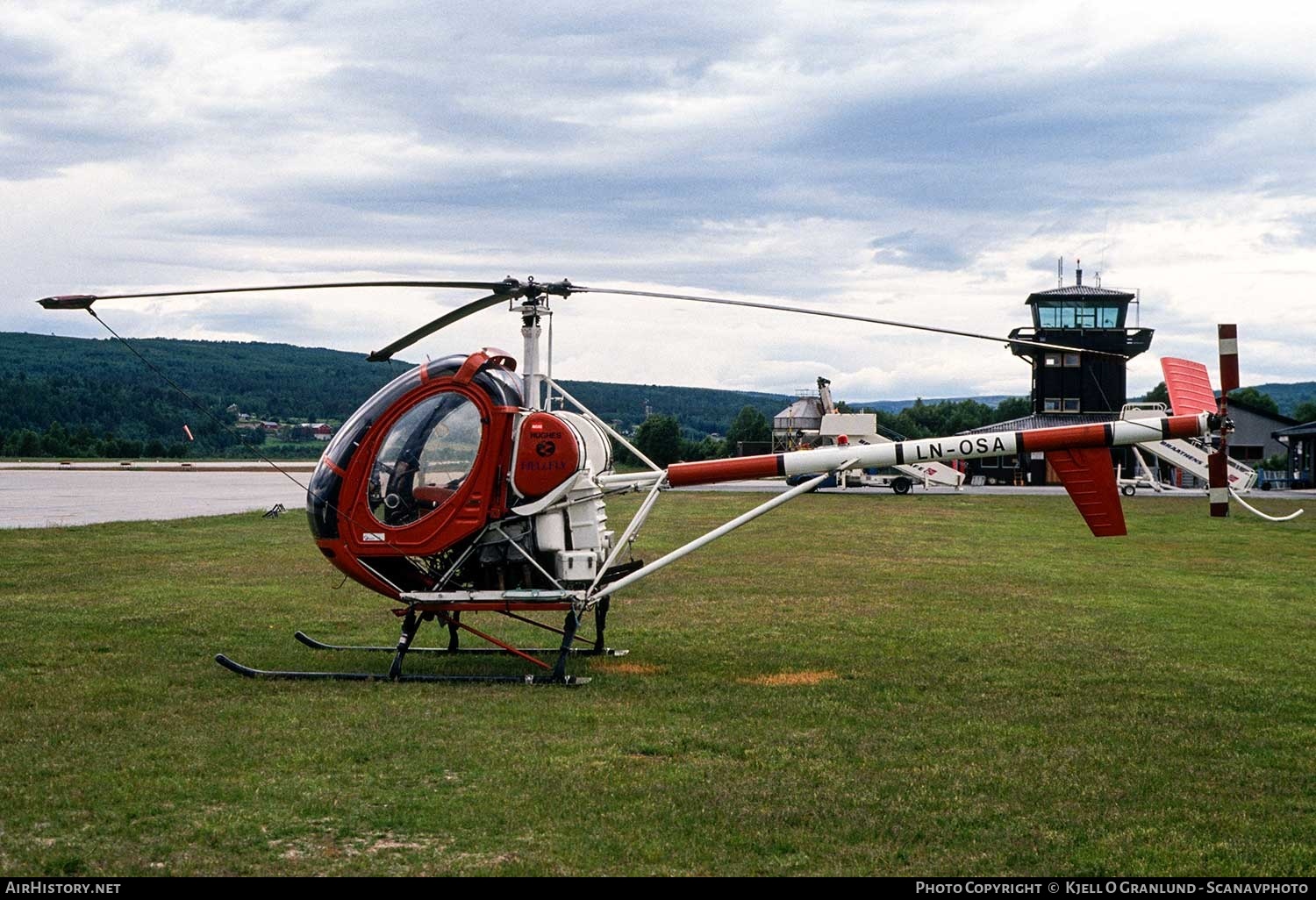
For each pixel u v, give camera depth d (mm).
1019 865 5684
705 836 6031
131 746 7688
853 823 6246
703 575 18125
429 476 10258
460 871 5508
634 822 6238
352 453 10320
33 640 11719
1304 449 54156
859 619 13641
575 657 11258
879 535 26219
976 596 15805
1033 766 7398
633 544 23297
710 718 8625
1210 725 8531
